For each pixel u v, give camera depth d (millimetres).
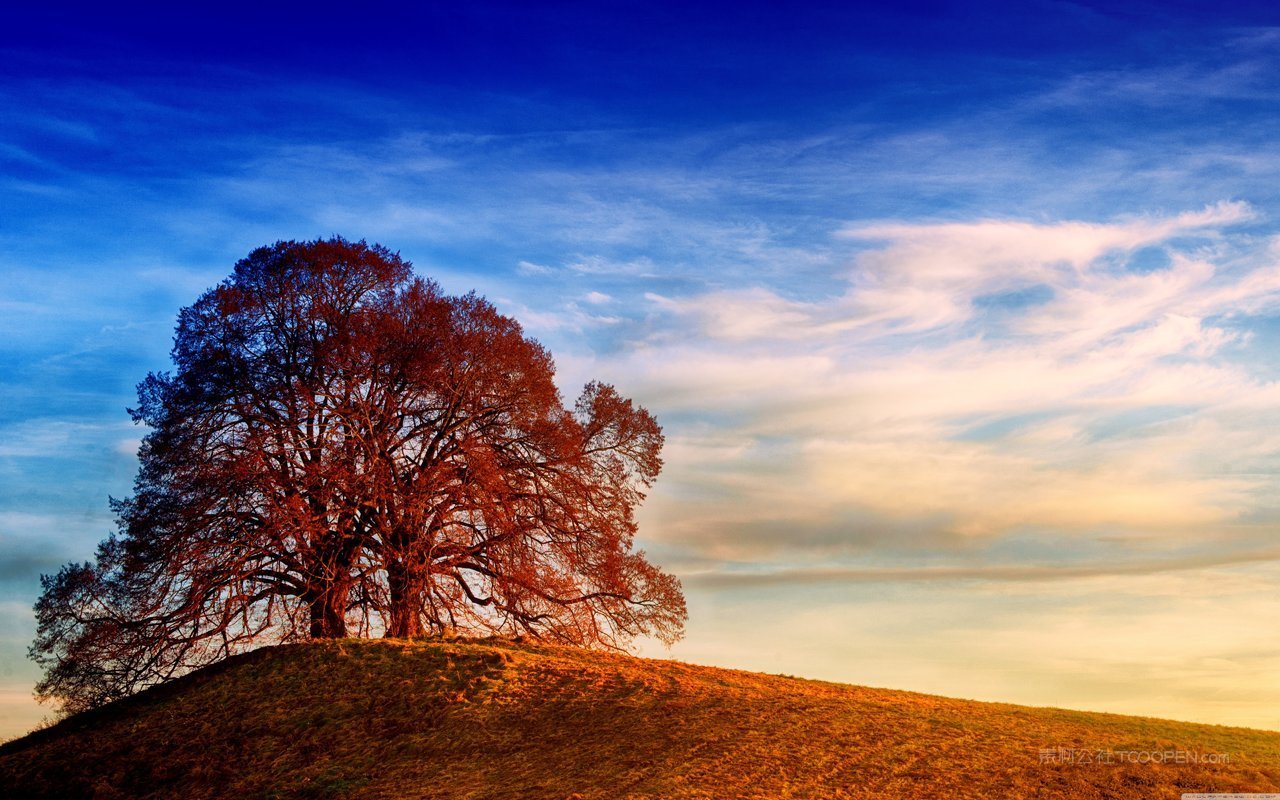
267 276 35656
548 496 37688
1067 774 21375
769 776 21875
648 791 21547
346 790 24266
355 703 29031
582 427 39688
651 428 39906
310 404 34312
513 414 37531
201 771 26219
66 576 32969
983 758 22484
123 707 31484
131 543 32906
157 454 33906
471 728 26812
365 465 34344
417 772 24703
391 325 35375
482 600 37188
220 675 32188
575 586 37281
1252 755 23156
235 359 34719
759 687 29672
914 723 25312
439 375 35844
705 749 23812
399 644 32688
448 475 35531
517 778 23500
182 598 32688
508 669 30469
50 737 30625
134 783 26422
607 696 28219
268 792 24875
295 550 33969
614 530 38344
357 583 35156
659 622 37969
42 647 32781
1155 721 27484
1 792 26641
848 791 20844
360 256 36500
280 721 28547
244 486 32844
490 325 37281
